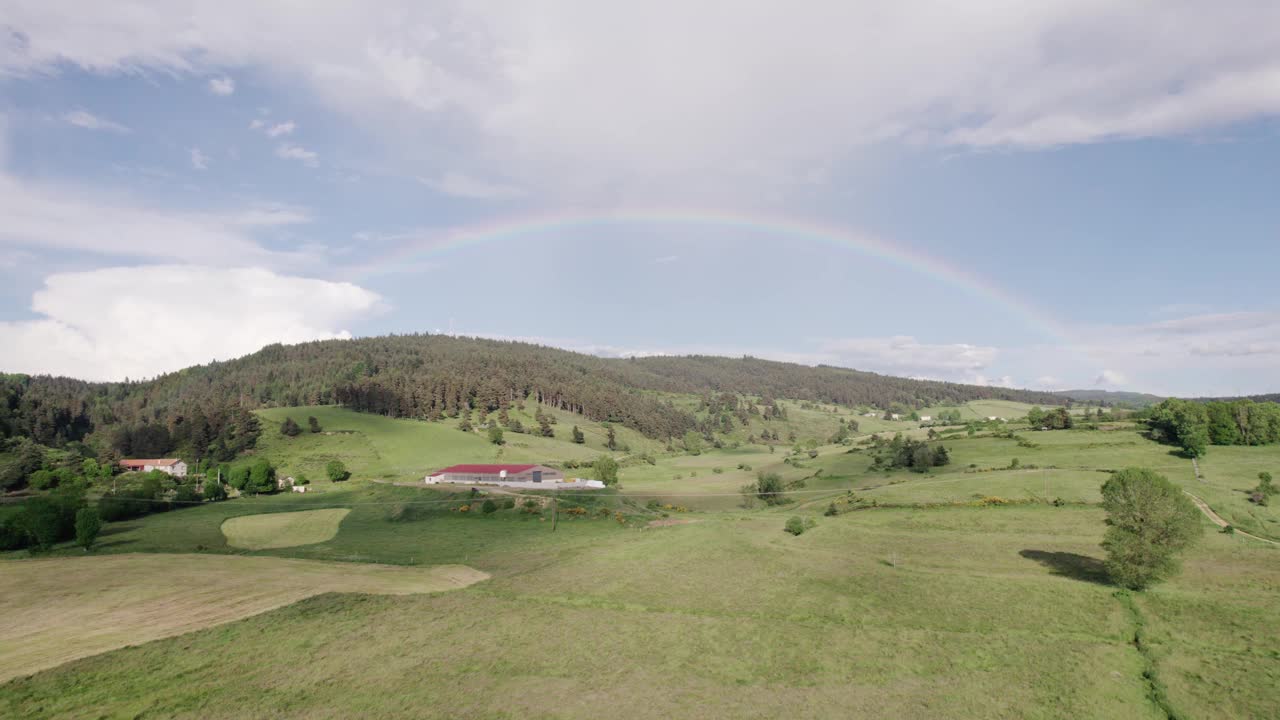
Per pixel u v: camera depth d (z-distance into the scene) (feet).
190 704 110.73
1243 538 208.64
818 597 171.12
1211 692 110.93
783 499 389.19
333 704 111.55
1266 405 408.46
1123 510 166.91
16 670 124.36
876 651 134.92
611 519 321.93
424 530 301.22
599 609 165.37
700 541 240.12
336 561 231.50
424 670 126.31
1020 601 158.81
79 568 211.82
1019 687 116.88
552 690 118.21
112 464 531.09
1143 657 126.72
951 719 106.73
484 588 186.50
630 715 108.88
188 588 181.98
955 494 301.63
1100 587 164.86
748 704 112.88
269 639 141.18
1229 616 139.95
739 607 165.68
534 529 299.99
